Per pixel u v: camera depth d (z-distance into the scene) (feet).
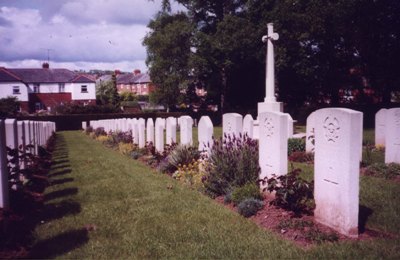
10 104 152.87
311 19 103.86
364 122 94.63
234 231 19.26
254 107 146.82
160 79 135.64
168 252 17.03
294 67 115.14
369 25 97.50
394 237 17.90
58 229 20.58
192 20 136.15
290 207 21.58
